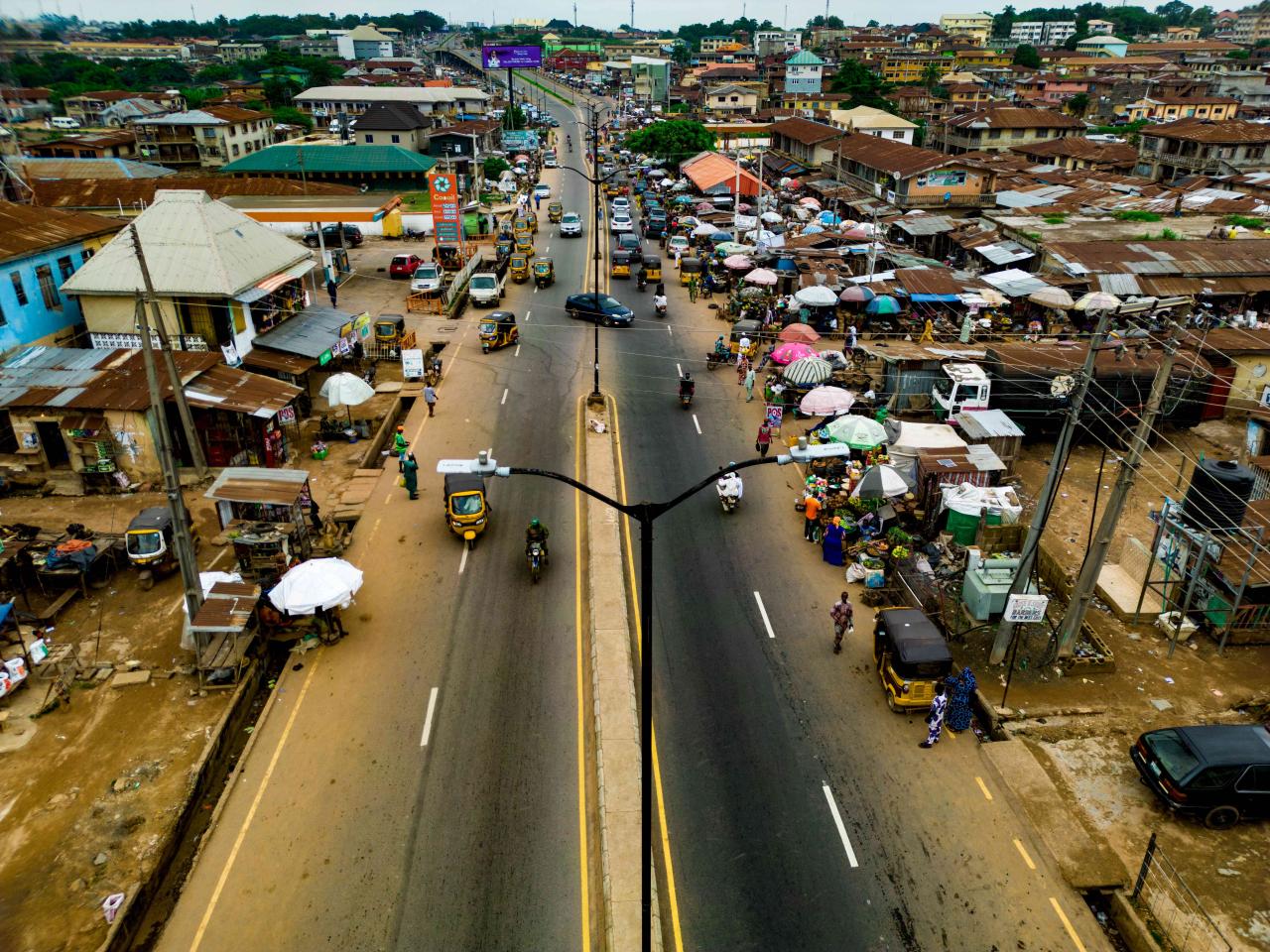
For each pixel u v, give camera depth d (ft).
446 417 120.37
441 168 253.44
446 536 89.35
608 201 294.25
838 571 84.84
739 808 56.24
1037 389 112.78
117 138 310.45
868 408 118.62
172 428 98.94
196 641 65.92
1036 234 177.17
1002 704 66.23
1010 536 86.43
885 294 153.69
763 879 51.31
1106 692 67.82
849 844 53.83
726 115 458.50
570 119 545.03
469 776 58.39
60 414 94.22
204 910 48.57
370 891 49.98
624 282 195.62
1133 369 110.93
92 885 49.44
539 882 50.83
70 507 91.97
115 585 79.51
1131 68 593.83
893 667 65.05
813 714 65.21
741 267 177.47
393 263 192.44
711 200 257.75
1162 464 107.34
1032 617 67.67
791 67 499.92
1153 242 159.74
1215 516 81.92
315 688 66.80
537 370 139.54
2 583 77.46
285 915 48.37
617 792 56.90
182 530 65.82
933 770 59.98
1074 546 88.28
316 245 219.82
